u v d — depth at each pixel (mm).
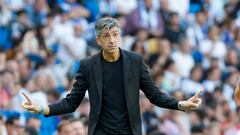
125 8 53594
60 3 51219
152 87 20766
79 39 47969
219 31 56938
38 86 41000
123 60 20703
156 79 47344
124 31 51875
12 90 39438
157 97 20703
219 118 44844
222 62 54281
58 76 42875
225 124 43438
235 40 57156
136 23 51844
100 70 20766
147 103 40938
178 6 57062
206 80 50250
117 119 20609
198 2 57938
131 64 20719
